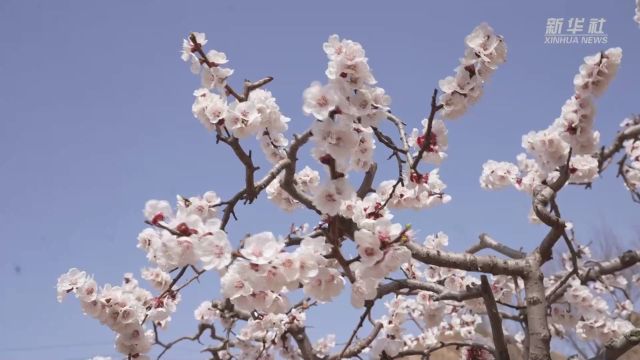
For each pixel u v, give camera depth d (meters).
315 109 2.34
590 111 3.70
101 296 3.53
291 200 4.52
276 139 3.55
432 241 5.44
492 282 5.38
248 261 2.25
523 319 4.47
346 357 4.72
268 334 5.90
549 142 4.01
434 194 4.14
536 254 3.65
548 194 3.80
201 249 2.23
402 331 5.51
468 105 3.13
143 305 4.10
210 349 5.82
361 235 2.32
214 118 3.04
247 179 3.10
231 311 5.59
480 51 2.98
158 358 4.77
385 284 3.60
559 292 5.44
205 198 3.79
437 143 3.45
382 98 2.61
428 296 5.45
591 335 5.70
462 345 4.58
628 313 6.90
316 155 2.54
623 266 5.07
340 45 2.54
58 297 3.51
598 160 5.29
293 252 2.28
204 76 3.27
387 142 3.08
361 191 3.81
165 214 2.61
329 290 2.50
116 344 3.63
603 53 3.58
